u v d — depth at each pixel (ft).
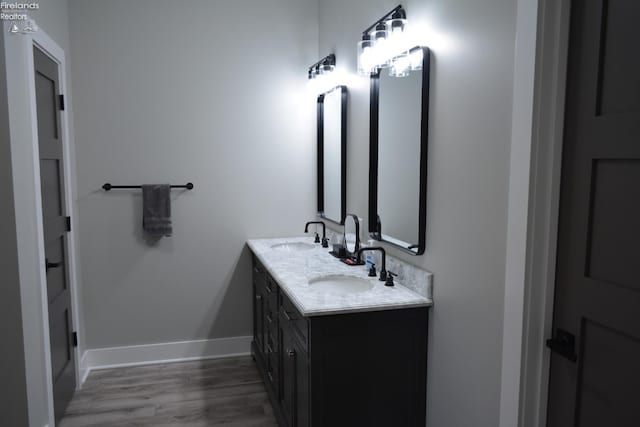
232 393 9.86
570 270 4.44
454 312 6.00
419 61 6.58
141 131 10.93
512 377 4.84
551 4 4.35
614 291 3.97
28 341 7.50
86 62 10.50
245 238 11.77
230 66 11.32
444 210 6.20
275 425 8.63
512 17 4.84
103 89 10.64
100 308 11.09
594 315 4.18
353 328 6.30
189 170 11.29
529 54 4.48
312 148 11.99
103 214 10.91
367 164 8.92
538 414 4.75
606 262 4.08
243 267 11.83
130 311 11.27
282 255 9.66
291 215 12.02
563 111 4.44
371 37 7.79
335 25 10.55
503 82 5.01
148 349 11.43
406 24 7.05
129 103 10.82
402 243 7.34
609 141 3.99
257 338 11.04
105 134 10.75
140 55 10.78
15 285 7.28
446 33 6.05
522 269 4.66
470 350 5.67
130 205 11.03
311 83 11.62
